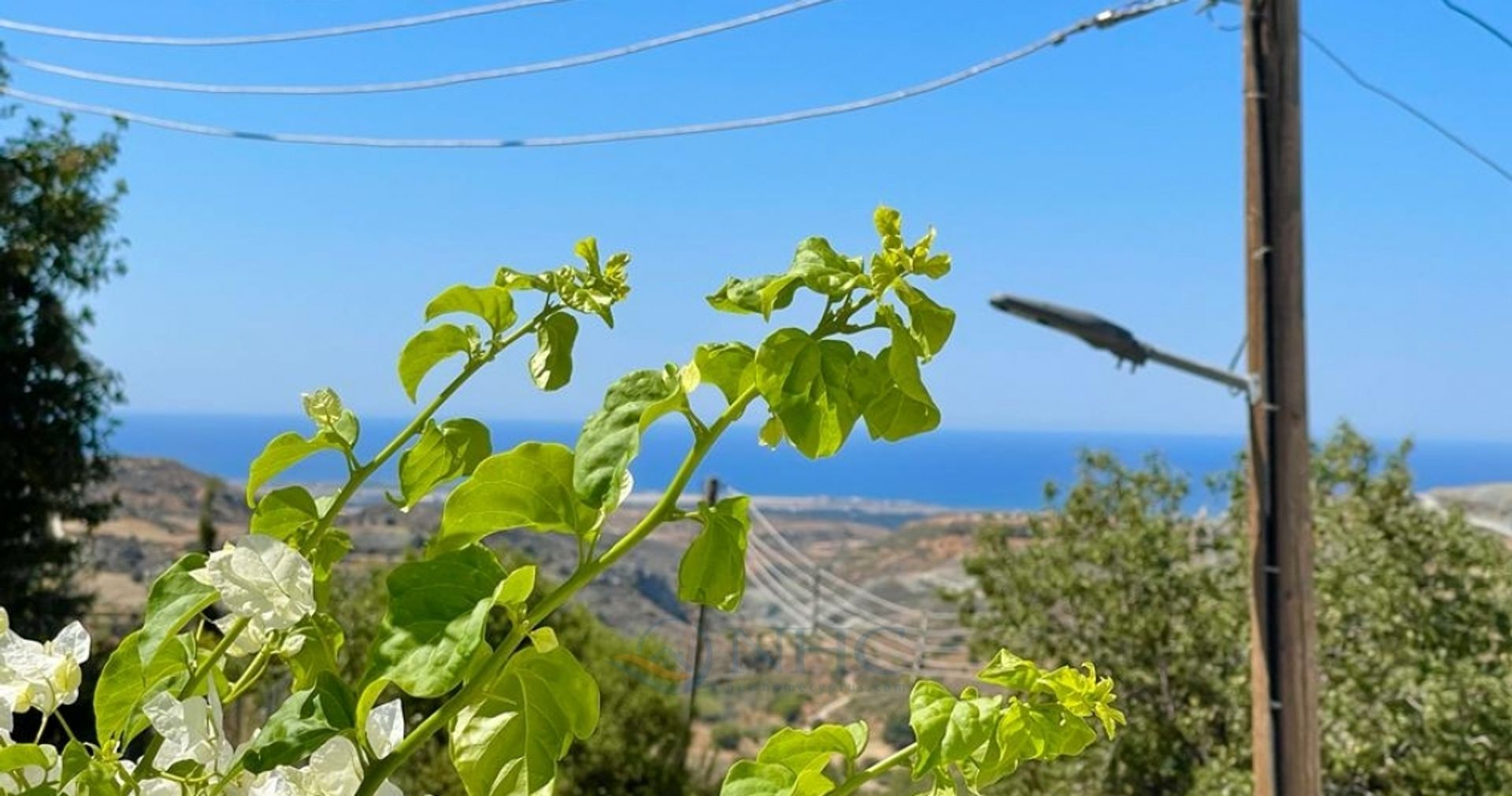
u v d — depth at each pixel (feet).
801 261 2.39
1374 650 24.72
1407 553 25.57
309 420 2.89
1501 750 23.04
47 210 35.91
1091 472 31.22
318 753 2.40
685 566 2.41
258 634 2.63
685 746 34.35
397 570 2.20
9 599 34.91
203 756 2.35
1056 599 30.83
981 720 2.43
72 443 36.78
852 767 2.60
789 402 2.34
